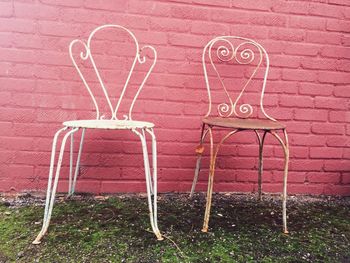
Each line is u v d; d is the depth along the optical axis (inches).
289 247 71.4
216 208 88.9
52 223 76.0
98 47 88.3
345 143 99.7
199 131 93.9
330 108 98.3
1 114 86.5
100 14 87.5
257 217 85.1
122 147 92.0
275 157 97.3
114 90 89.8
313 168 99.0
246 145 96.1
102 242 69.0
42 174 89.1
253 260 65.8
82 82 88.6
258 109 95.6
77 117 89.2
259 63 90.7
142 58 90.1
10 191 88.4
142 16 89.1
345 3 96.3
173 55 91.1
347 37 97.3
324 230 79.8
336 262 66.7
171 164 93.8
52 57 86.9
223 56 93.3
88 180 91.5
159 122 92.3
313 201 97.1
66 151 89.8
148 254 65.6
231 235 75.1
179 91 92.3
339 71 97.7
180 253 66.6
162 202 90.7
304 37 95.5
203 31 91.6
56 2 85.7
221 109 94.1
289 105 96.6
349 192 101.2
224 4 91.7
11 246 66.0
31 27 85.5
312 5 95.0
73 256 63.7
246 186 97.1
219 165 95.6
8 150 87.5
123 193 93.1
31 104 87.3
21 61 85.9
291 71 95.9
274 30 94.2
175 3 90.0
